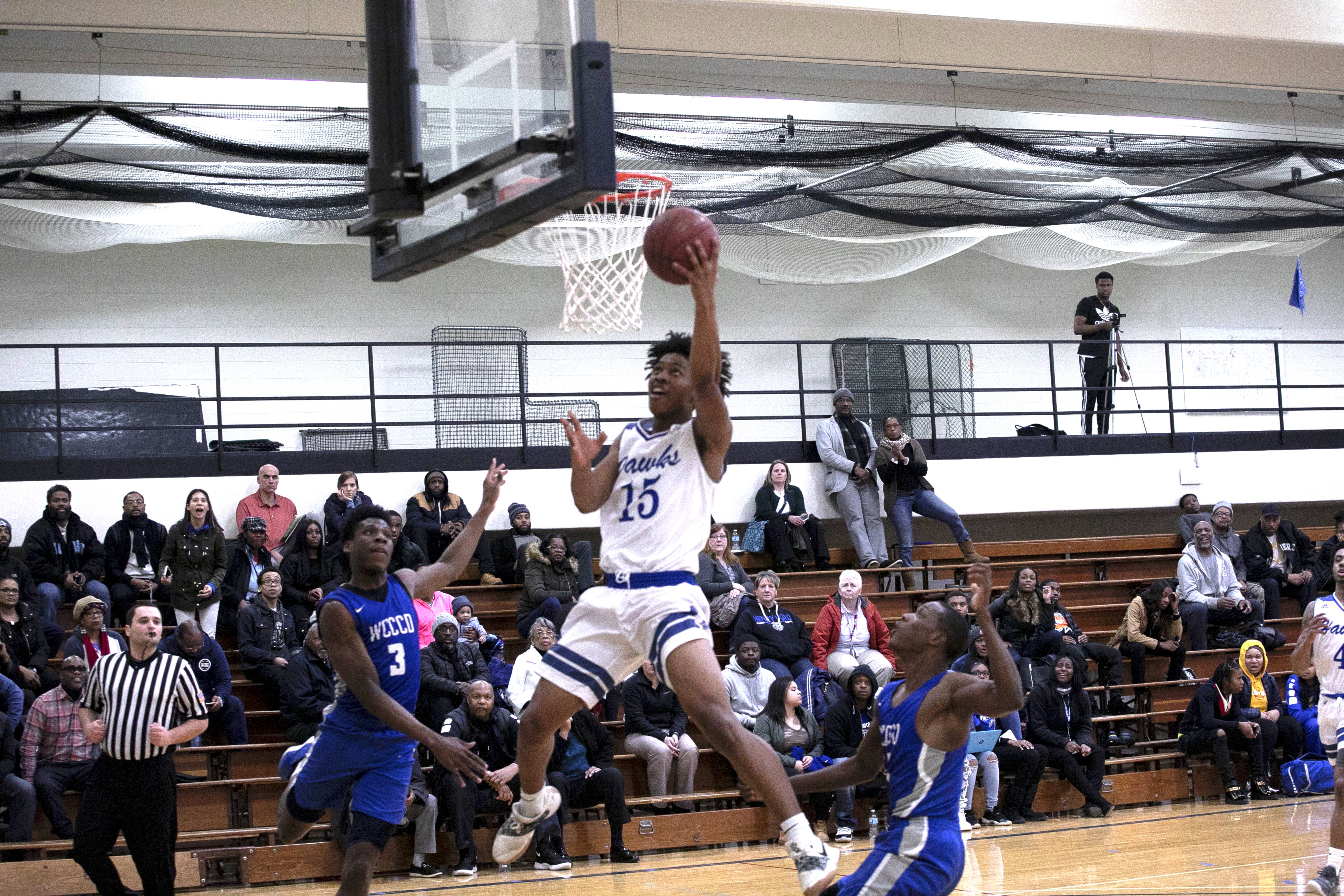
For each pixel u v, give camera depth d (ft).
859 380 59.06
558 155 14.06
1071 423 63.31
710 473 14.26
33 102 39.93
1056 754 38.27
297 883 31.48
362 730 17.48
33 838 31.48
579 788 33.45
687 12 47.24
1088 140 48.60
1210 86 58.90
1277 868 28.76
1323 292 68.18
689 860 33.17
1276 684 42.37
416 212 16.01
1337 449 58.23
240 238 50.34
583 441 14.25
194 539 40.04
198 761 34.78
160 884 23.26
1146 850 31.76
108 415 47.67
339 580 39.81
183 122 42.22
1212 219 54.24
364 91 48.49
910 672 15.51
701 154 42.34
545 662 14.44
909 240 58.03
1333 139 61.87
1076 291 64.75
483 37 15.33
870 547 49.21
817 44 48.85
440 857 32.42
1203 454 56.18
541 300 56.95
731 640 41.22
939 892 14.53
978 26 50.93
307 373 53.78
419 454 46.73
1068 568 51.96
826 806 35.50
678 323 58.75
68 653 33.19
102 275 51.85
